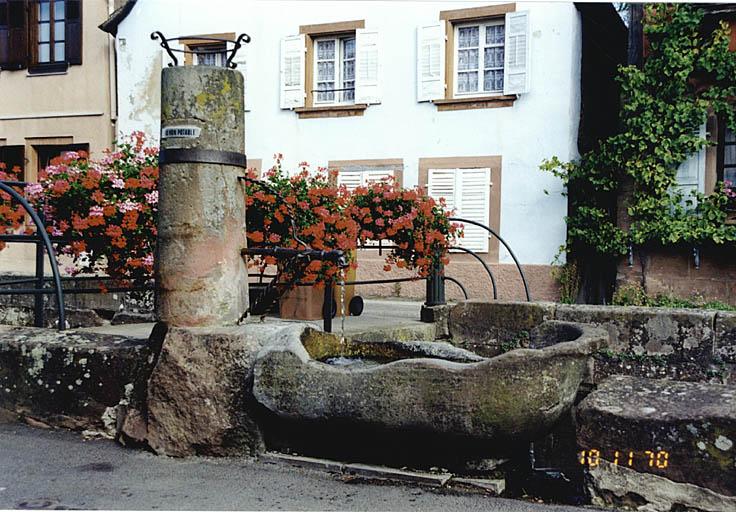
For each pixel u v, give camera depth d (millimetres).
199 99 4691
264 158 16656
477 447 3965
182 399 4516
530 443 4168
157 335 4734
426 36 15023
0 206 6801
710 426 3533
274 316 8008
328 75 16297
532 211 14195
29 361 5141
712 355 6117
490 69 14836
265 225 6867
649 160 12414
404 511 3604
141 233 6551
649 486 3650
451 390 3879
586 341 4004
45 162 19438
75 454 4531
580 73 14297
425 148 15141
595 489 3770
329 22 15883
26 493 3822
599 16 15320
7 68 19219
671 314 6273
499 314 7109
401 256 7715
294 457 4344
